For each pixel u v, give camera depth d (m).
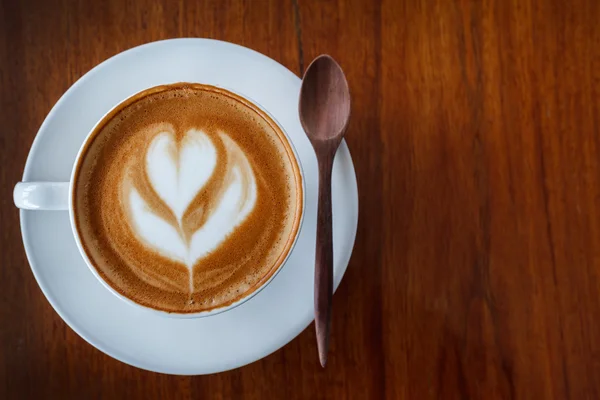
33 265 0.33
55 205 0.32
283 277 0.34
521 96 0.38
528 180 0.38
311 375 0.37
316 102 0.34
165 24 0.37
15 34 0.37
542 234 0.38
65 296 0.33
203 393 0.37
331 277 0.33
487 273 0.38
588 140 0.38
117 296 0.33
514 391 0.37
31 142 0.37
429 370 0.37
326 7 0.38
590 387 0.37
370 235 0.37
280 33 0.38
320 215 0.33
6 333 0.36
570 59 0.38
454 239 0.38
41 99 0.37
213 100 0.33
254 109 0.33
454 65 0.38
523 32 0.38
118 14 0.37
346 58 0.38
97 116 0.34
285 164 0.33
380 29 0.38
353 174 0.34
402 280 0.37
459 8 0.38
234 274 0.33
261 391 0.37
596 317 0.38
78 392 0.36
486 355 0.37
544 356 0.37
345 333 0.37
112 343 0.33
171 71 0.34
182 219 0.33
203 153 0.33
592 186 0.38
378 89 0.38
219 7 0.37
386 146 0.38
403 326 0.37
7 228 0.36
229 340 0.34
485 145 0.38
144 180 0.33
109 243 0.33
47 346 0.36
